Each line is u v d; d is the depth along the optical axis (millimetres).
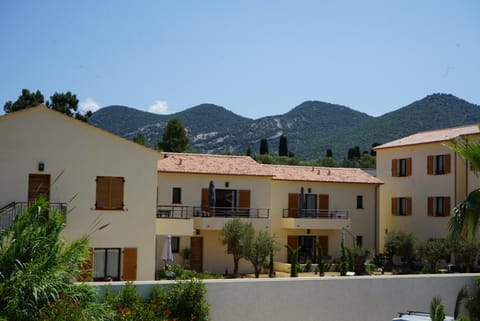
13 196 25969
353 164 106000
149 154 28312
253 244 34969
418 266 41094
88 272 13883
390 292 16891
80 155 27109
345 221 42156
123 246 27656
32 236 11781
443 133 45750
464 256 36625
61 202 26672
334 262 40438
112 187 27641
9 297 10875
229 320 14820
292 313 15586
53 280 11391
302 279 15773
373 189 45562
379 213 45500
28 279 11031
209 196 37344
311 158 175875
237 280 15008
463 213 16469
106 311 12188
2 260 11430
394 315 16875
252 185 39688
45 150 26547
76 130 27078
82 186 27078
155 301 13617
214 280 14805
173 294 13836
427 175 44750
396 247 40844
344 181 44250
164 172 37594
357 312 16422
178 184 38062
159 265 35781
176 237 37219
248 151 100562
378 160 49875
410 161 46469
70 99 54875
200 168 38781
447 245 37469
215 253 37906
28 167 26266
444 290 17562
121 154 27812
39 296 11086
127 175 27891
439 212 43688
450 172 42594
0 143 25938
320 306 15953
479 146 16609
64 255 11969
